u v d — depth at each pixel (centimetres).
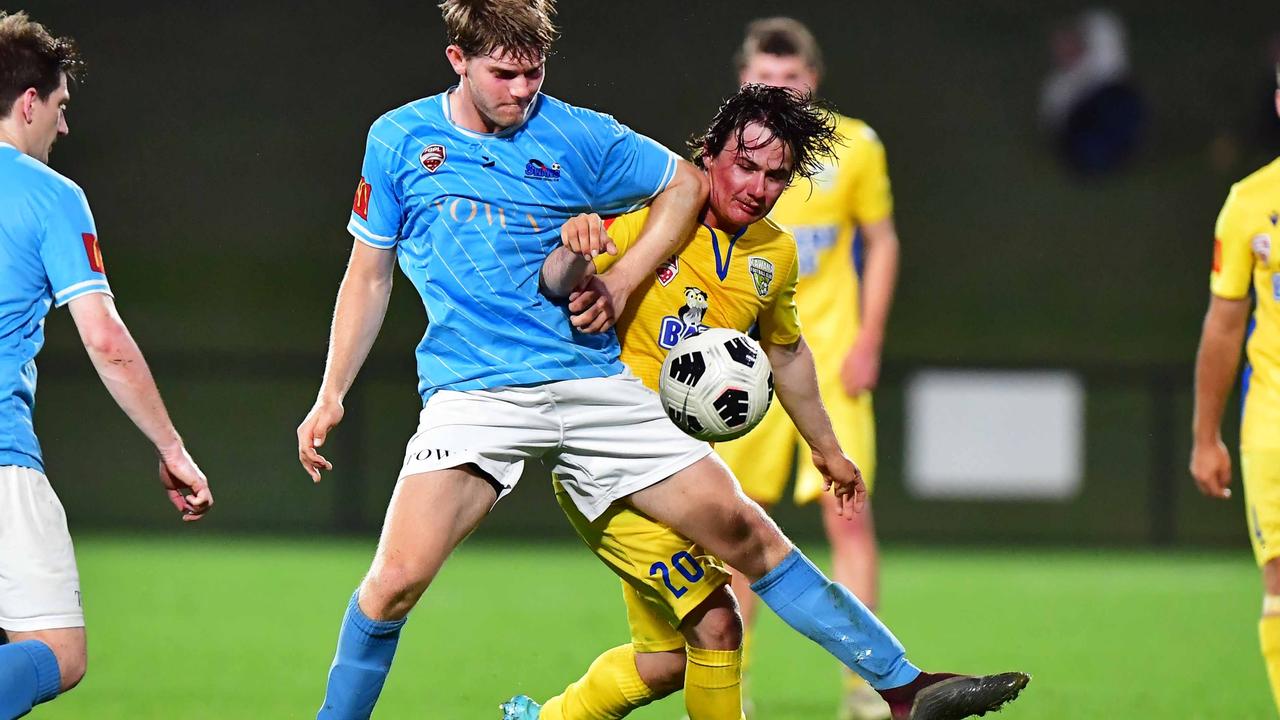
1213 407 1956
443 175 1585
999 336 6650
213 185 7356
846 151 2528
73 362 5541
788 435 2462
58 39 1655
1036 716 2253
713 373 1566
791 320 1725
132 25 7588
